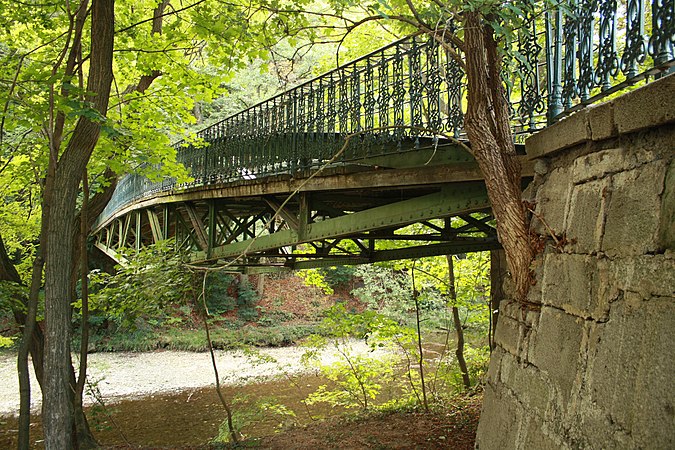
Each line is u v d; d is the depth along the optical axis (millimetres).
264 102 8164
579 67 2902
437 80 4566
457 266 10562
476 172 4355
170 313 14336
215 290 24719
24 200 12914
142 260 8984
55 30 8086
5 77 6781
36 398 14375
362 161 5434
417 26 3553
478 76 3273
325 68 10984
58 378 5371
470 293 10070
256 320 24922
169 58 8055
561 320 2545
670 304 1757
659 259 1849
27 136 8867
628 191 2129
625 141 2229
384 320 9250
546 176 3096
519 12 3070
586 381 2211
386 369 10023
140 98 8320
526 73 3553
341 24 9125
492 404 3342
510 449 2893
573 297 2455
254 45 6816
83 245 6938
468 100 3332
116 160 8352
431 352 13797
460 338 10023
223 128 9984
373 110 5316
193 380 16516
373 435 6914
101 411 8273
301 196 7023
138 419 12508
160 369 18094
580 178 2578
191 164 11375
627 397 1905
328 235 6457
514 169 3258
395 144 5031
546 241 2930
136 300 8422
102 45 5695
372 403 10602
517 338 3100
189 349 20703
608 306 2146
